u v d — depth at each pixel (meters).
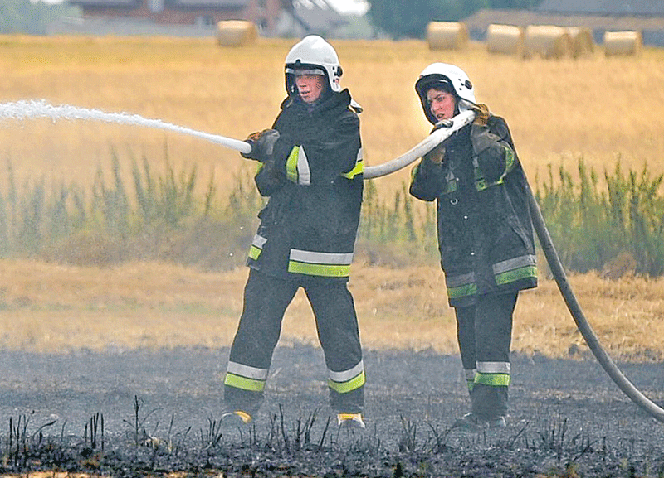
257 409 26.05
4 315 40.75
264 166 25.52
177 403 28.48
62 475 20.11
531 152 76.56
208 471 20.59
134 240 50.81
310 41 25.16
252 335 25.83
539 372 33.56
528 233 26.19
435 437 24.61
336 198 25.61
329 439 24.25
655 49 193.62
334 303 25.88
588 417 27.67
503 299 26.06
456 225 26.52
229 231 51.19
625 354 36.22
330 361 25.98
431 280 46.44
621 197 51.19
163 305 42.84
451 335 38.94
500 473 20.95
